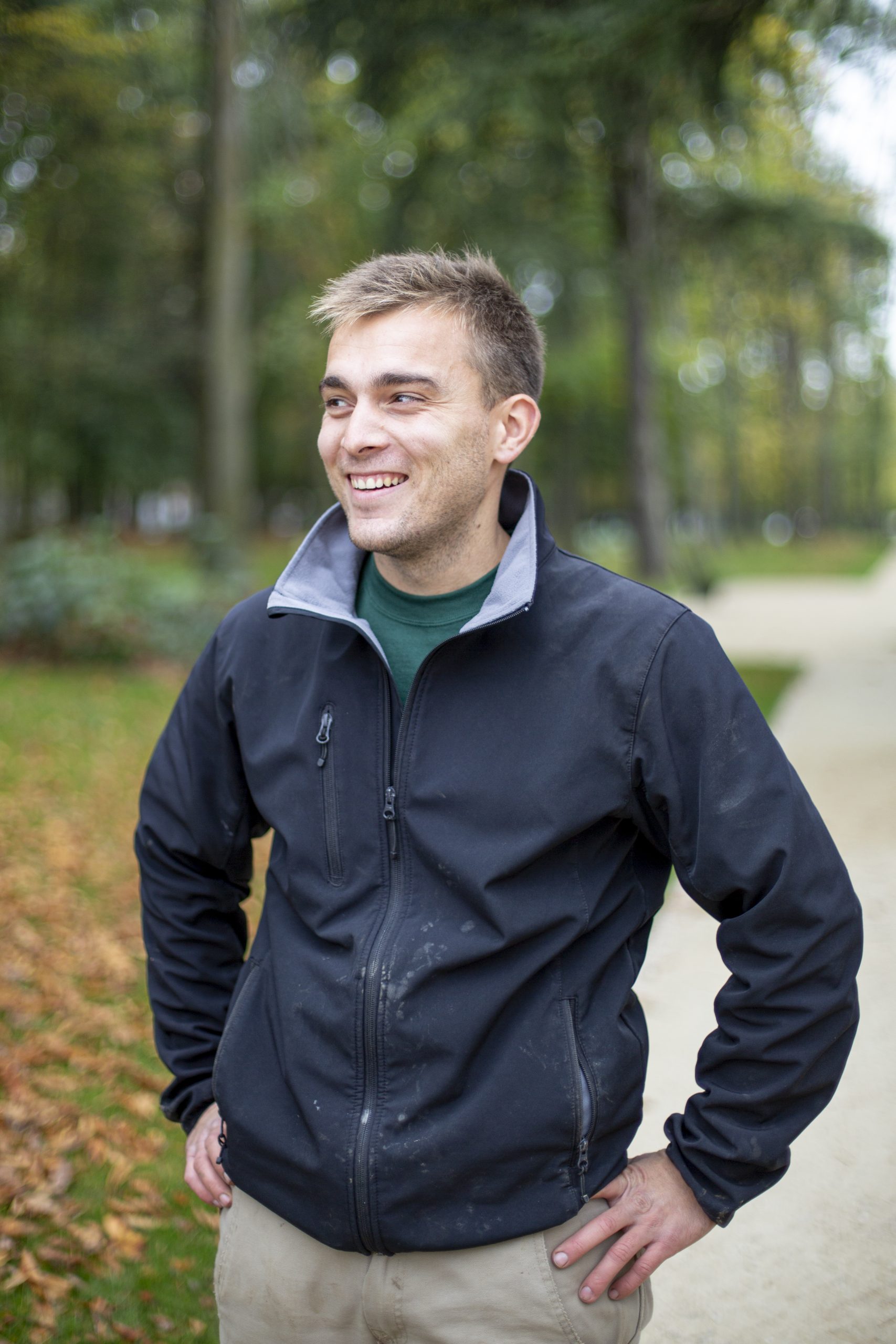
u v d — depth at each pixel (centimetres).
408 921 137
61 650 1074
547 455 2586
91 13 1016
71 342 1850
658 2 671
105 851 570
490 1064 133
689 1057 329
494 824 135
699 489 3759
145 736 818
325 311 146
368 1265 140
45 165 1299
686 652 137
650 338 2000
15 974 413
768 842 133
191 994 164
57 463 2422
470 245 150
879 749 707
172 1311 254
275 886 150
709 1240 259
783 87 746
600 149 1158
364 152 1653
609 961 141
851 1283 242
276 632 157
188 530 1419
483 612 139
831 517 5356
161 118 1439
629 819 142
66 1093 338
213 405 1401
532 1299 134
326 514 155
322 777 145
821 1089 135
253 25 1322
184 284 1856
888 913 432
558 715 137
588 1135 135
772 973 132
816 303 2008
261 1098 143
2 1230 270
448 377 140
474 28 888
